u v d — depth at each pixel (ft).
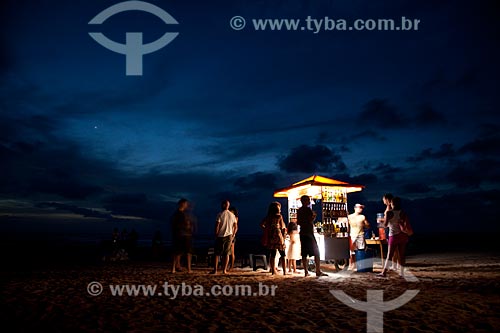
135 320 16.26
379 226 34.68
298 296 21.08
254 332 14.29
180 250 33.78
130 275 31.76
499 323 14.92
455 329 14.23
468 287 23.09
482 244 97.86
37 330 14.84
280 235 31.32
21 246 108.58
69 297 21.47
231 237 32.55
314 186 35.19
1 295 22.08
